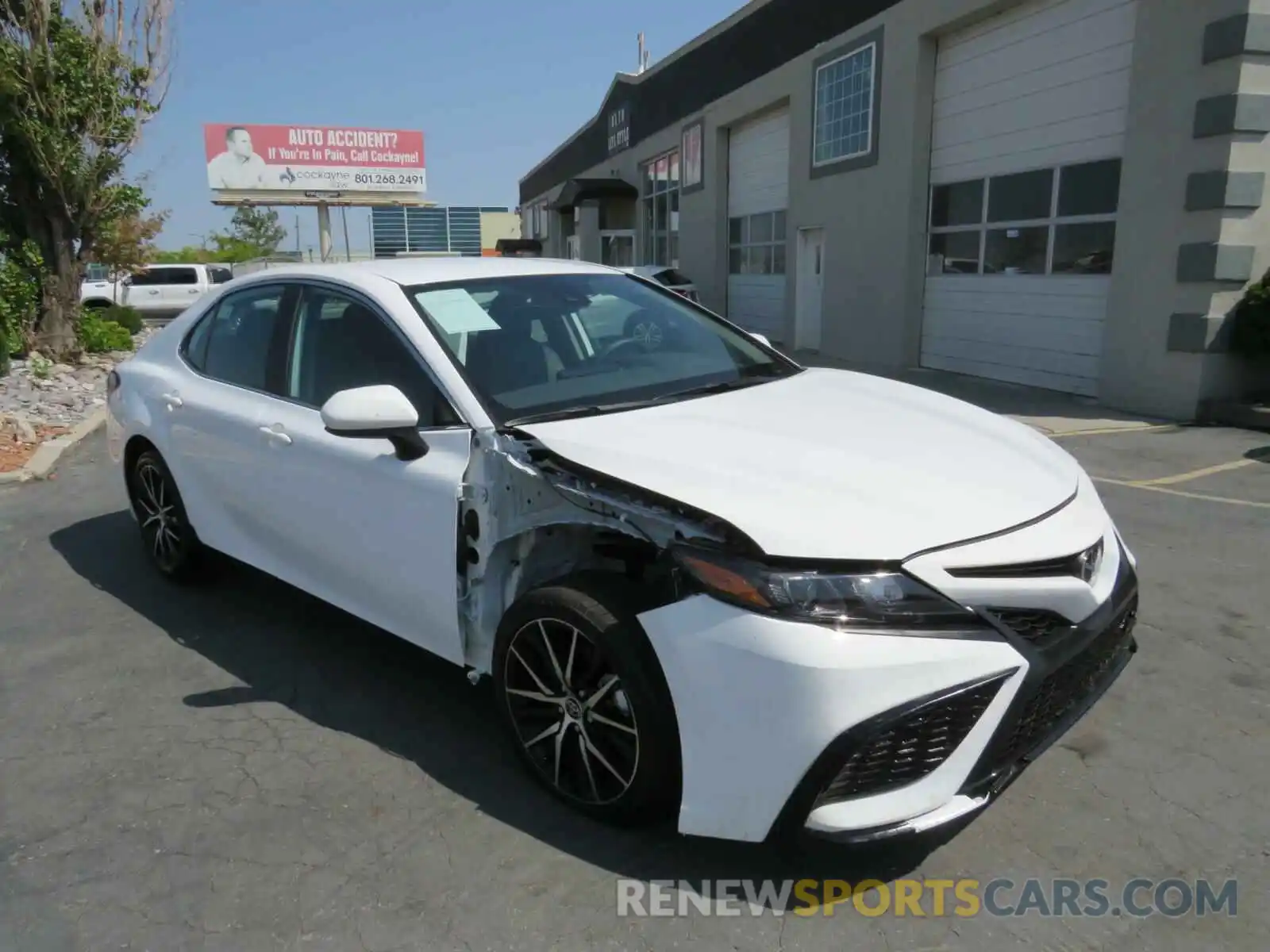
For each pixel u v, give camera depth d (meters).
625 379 3.50
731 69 18.67
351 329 3.65
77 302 13.51
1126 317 9.46
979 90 11.75
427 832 2.84
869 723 2.23
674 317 4.07
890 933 2.40
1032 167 10.93
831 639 2.26
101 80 12.65
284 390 3.92
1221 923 2.40
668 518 2.53
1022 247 11.22
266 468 3.86
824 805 2.32
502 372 3.30
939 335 12.99
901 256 13.26
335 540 3.57
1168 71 8.76
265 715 3.58
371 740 3.38
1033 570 2.47
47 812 3.00
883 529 2.40
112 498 6.76
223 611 4.59
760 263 18.70
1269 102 8.22
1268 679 3.63
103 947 2.41
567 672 2.81
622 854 2.72
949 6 11.70
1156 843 2.71
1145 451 7.59
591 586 2.73
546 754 2.98
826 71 14.87
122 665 4.03
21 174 12.65
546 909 2.51
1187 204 8.66
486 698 3.69
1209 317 8.59
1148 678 3.64
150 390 4.71
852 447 2.88
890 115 13.22
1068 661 2.48
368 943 2.40
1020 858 2.66
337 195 36.16
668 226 23.72
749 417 3.13
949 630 2.32
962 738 2.33
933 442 2.99
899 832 2.30
